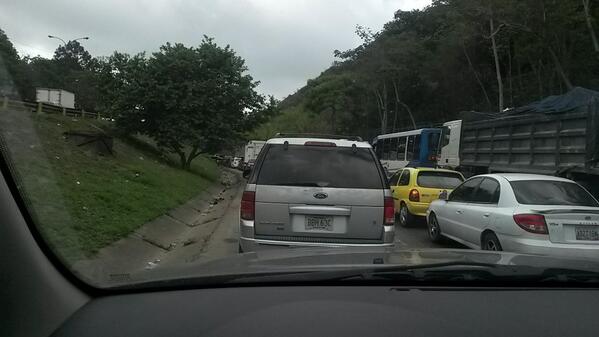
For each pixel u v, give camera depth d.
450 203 10.07
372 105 58.31
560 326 2.58
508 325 2.55
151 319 2.54
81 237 8.61
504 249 7.71
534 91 36.09
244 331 2.39
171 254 10.31
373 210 6.37
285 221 6.29
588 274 3.14
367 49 52.84
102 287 2.89
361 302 2.72
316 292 2.85
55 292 2.70
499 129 15.73
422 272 3.04
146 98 30.48
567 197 7.96
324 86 72.62
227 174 49.69
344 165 6.50
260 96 33.69
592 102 11.45
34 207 3.13
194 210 18.25
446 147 21.17
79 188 12.59
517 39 34.59
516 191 8.05
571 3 28.89
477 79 43.94
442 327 2.49
